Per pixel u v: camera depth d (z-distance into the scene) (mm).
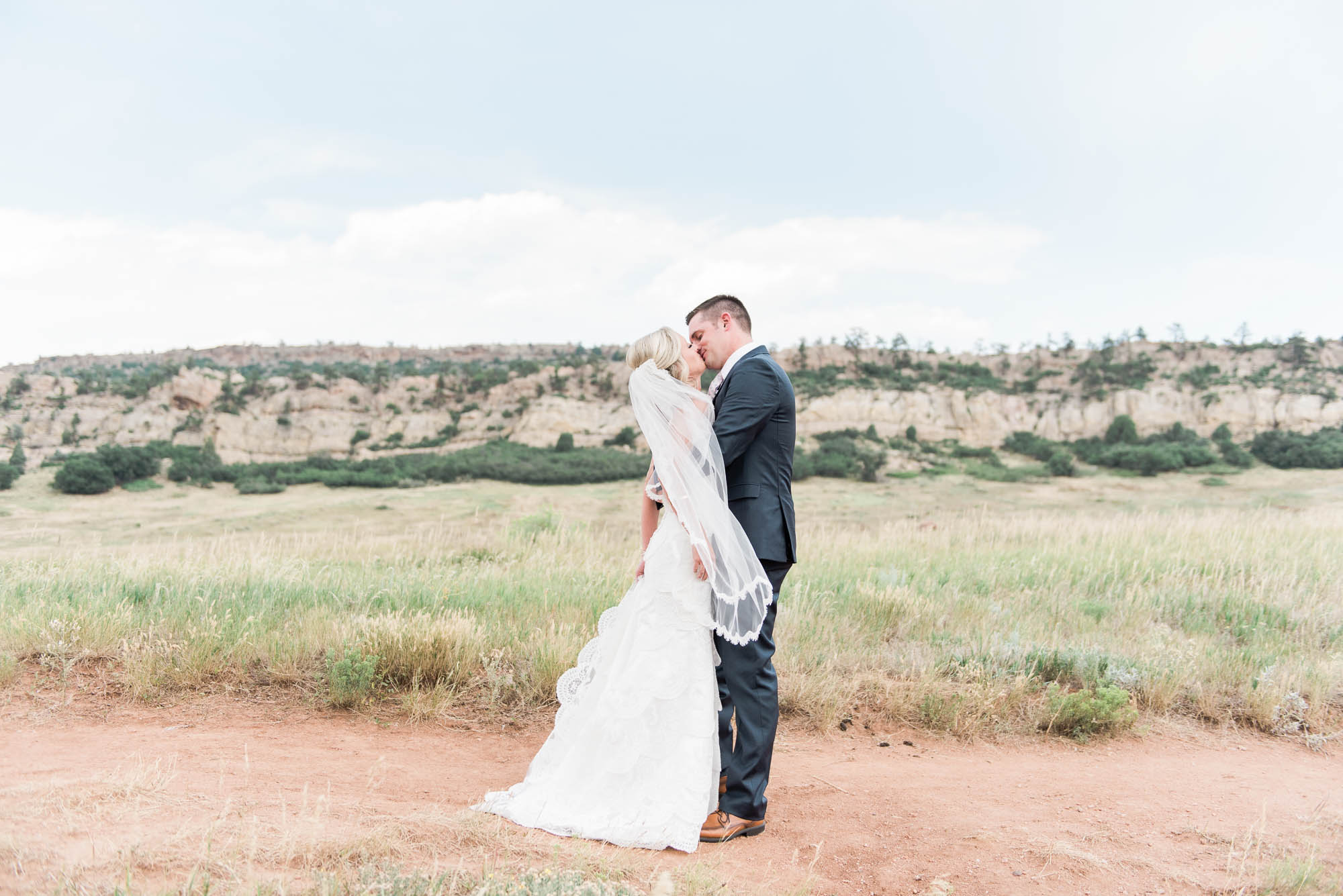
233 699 4652
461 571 8617
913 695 5105
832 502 46281
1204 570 9383
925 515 40281
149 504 48312
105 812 2543
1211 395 74562
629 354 3305
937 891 2574
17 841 2229
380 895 2078
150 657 4855
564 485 55594
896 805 3494
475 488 53250
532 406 77062
